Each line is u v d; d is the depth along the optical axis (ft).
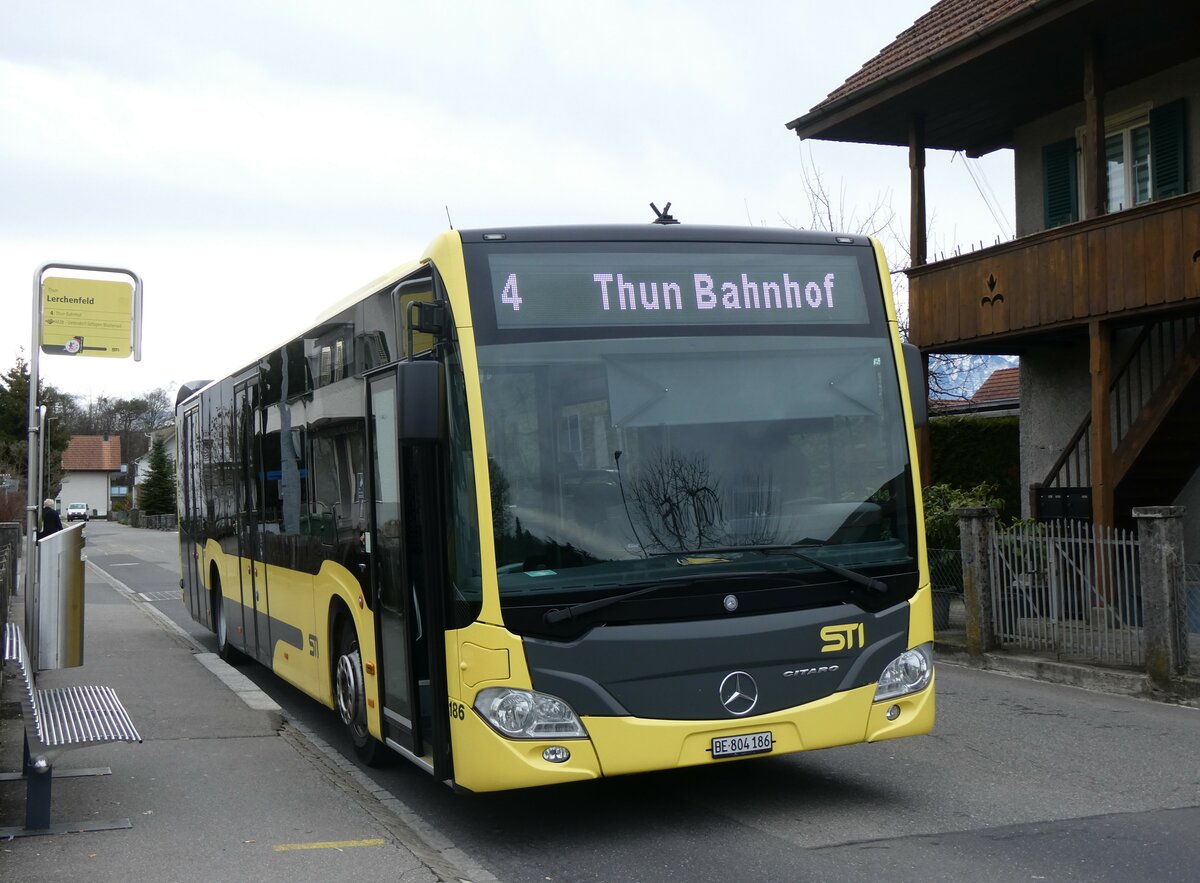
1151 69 52.85
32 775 20.27
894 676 20.79
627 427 19.93
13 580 62.69
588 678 18.90
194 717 30.27
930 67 53.01
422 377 18.97
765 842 19.84
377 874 18.02
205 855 18.98
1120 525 52.47
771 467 20.48
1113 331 53.72
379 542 23.41
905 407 21.76
